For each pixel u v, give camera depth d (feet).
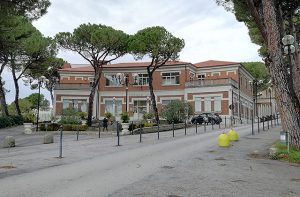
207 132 96.22
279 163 40.09
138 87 183.73
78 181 28.91
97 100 183.93
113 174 32.22
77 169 35.63
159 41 140.77
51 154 50.67
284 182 29.12
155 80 181.57
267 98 258.57
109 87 185.57
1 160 43.88
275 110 239.91
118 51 146.20
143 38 141.59
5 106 141.18
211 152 50.14
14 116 137.69
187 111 128.98
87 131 102.27
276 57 48.96
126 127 94.58
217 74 183.52
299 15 76.59
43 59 149.48
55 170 35.12
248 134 85.20
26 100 245.45
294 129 47.37
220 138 58.08
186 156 45.42
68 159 44.62
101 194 24.20
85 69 196.24
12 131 108.99
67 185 27.27
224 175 32.04
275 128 109.60
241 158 44.06
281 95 48.44
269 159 43.42
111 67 185.78
